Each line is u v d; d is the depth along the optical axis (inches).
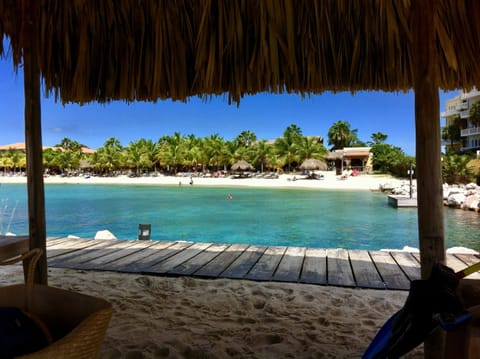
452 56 63.9
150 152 2090.3
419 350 74.6
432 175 55.5
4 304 41.1
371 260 145.6
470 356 34.7
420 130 56.3
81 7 80.9
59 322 39.9
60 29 83.3
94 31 83.5
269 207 610.2
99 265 140.1
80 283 118.6
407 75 79.1
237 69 77.1
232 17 74.2
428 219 55.8
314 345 77.0
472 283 47.6
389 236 349.4
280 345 76.8
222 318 91.6
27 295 41.4
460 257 150.5
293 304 100.7
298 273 128.5
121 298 105.4
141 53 83.0
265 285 116.4
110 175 2128.4
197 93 83.6
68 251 163.3
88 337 30.9
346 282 118.1
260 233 373.4
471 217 437.7
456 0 67.2
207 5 73.6
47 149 2293.3
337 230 384.5
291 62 73.2
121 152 2194.9
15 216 507.2
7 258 69.3
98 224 447.2
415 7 56.7
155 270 132.7
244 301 103.1
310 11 73.9
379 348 42.4
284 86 79.4
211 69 74.1
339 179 1393.9
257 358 71.7
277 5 71.7
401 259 146.9
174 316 92.7
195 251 163.0
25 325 37.1
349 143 2335.1
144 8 80.5
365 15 74.2
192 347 75.3
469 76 74.7
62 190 1152.8
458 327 34.9
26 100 74.1
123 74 85.4
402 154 1562.5
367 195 839.1
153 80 83.0
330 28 74.4
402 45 76.8
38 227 75.9
